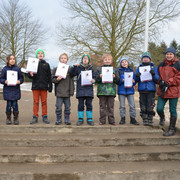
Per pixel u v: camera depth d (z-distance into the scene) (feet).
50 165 10.50
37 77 14.32
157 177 9.99
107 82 14.11
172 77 13.39
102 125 14.14
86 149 11.82
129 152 11.37
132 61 50.55
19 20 70.44
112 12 49.57
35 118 14.49
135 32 50.42
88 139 12.39
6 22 69.26
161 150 11.84
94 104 25.85
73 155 10.92
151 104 14.34
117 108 23.27
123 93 14.85
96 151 11.48
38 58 14.70
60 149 11.72
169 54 13.55
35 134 13.21
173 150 11.86
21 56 72.90
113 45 49.88
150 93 14.35
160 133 13.98
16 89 14.10
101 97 14.61
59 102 14.12
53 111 20.11
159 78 14.03
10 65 14.32
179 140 13.01
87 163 10.87
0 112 18.70
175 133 13.93
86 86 14.34
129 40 50.06
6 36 69.21
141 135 13.42
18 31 70.08
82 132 13.62
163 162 11.27
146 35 23.36
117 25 50.14
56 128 13.50
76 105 24.62
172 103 13.48
